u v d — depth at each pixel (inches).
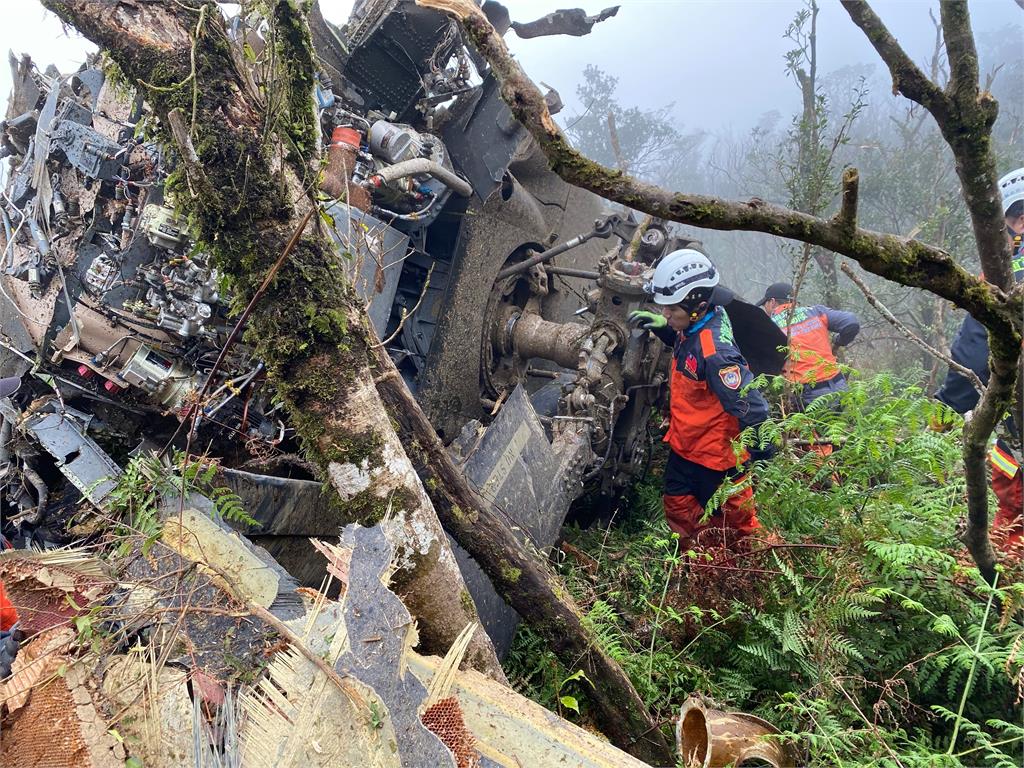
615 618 114.8
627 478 175.8
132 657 64.7
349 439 76.5
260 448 116.9
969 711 93.9
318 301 77.2
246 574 72.7
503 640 105.0
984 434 71.6
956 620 95.0
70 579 76.6
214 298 112.7
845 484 107.8
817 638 96.2
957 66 57.7
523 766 58.9
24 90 142.9
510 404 127.3
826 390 166.4
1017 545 95.1
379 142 146.6
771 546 110.3
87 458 107.7
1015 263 117.0
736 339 161.9
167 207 110.6
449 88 164.4
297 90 78.2
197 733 58.4
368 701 56.3
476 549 88.0
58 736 61.3
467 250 168.2
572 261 215.6
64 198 122.3
